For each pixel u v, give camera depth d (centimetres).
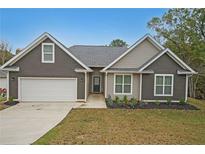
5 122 1060
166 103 1745
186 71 1781
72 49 2564
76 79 1794
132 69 1889
